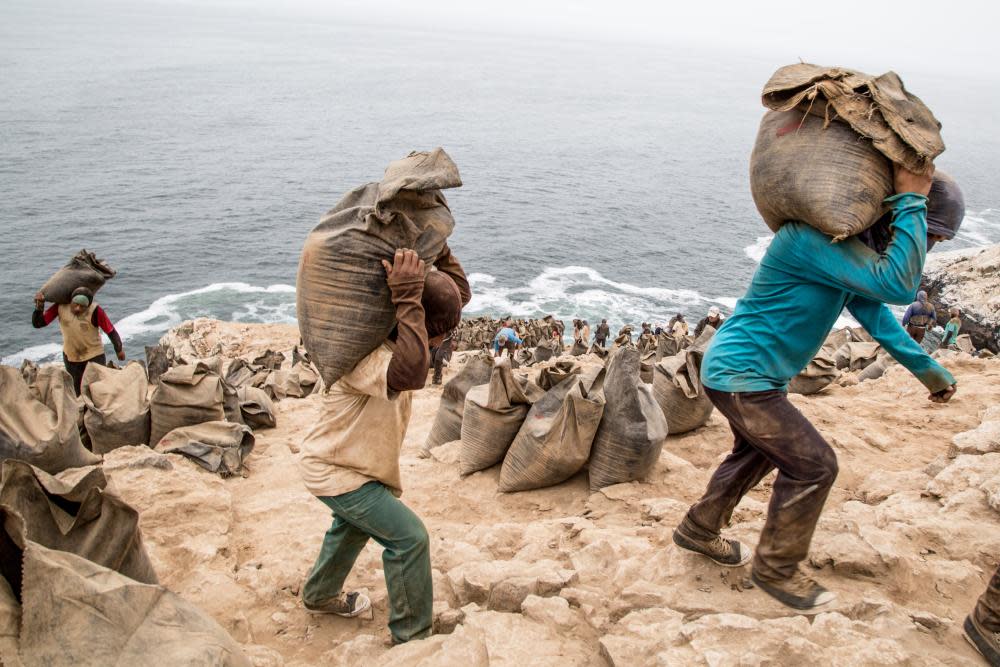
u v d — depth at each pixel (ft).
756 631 10.61
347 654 12.59
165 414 23.07
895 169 9.96
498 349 71.31
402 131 436.76
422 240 11.08
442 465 22.41
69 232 186.29
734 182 350.64
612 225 237.66
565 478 20.12
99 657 7.64
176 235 190.60
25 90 474.49
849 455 22.52
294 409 31.81
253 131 395.14
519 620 12.30
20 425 18.01
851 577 12.87
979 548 14.07
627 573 13.64
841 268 10.27
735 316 11.83
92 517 10.73
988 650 10.85
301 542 17.46
